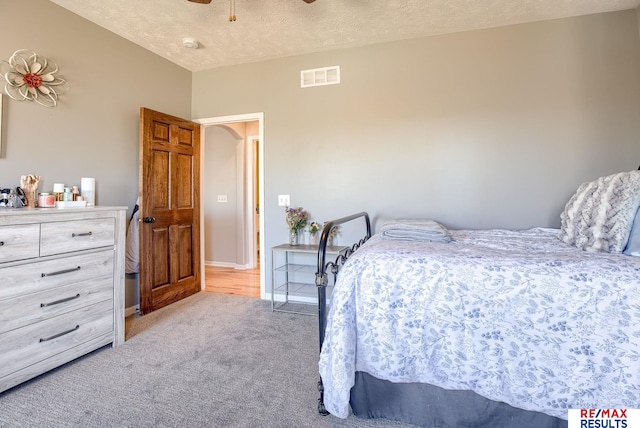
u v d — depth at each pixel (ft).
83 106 8.28
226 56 10.64
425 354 4.37
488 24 8.71
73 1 7.57
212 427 4.63
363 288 4.57
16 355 5.53
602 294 3.82
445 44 9.20
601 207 5.19
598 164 8.17
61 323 6.22
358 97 9.98
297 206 10.63
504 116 8.77
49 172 7.52
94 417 4.84
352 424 4.67
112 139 9.04
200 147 11.74
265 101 10.94
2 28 6.68
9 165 6.77
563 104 8.38
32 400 5.25
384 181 9.77
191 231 11.41
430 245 5.62
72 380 5.86
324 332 4.80
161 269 10.05
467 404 4.37
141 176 9.23
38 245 5.82
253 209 16.51
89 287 6.75
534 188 8.57
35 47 7.22
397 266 4.54
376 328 4.49
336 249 9.44
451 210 9.19
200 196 11.79
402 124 9.58
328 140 10.28
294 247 9.96
